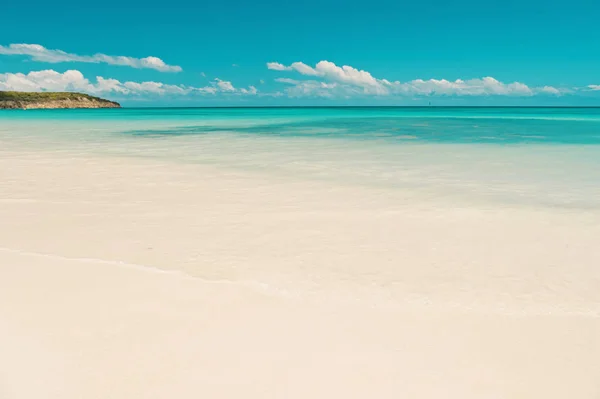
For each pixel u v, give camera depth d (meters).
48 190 10.37
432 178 11.93
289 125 40.66
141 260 5.89
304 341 3.95
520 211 8.39
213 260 5.93
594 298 4.89
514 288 5.13
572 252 6.27
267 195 9.87
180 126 39.00
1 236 6.86
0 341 3.86
